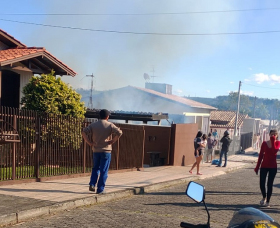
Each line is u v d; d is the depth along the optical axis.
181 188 10.98
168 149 17.02
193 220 6.99
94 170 8.42
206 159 20.09
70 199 7.59
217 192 10.57
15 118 9.09
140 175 12.49
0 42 14.58
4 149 8.80
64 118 10.35
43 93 11.96
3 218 6.01
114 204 8.10
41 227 6.04
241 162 21.72
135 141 13.95
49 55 13.87
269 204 9.06
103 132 8.30
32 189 8.41
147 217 7.02
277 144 8.80
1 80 14.23
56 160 10.20
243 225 2.91
